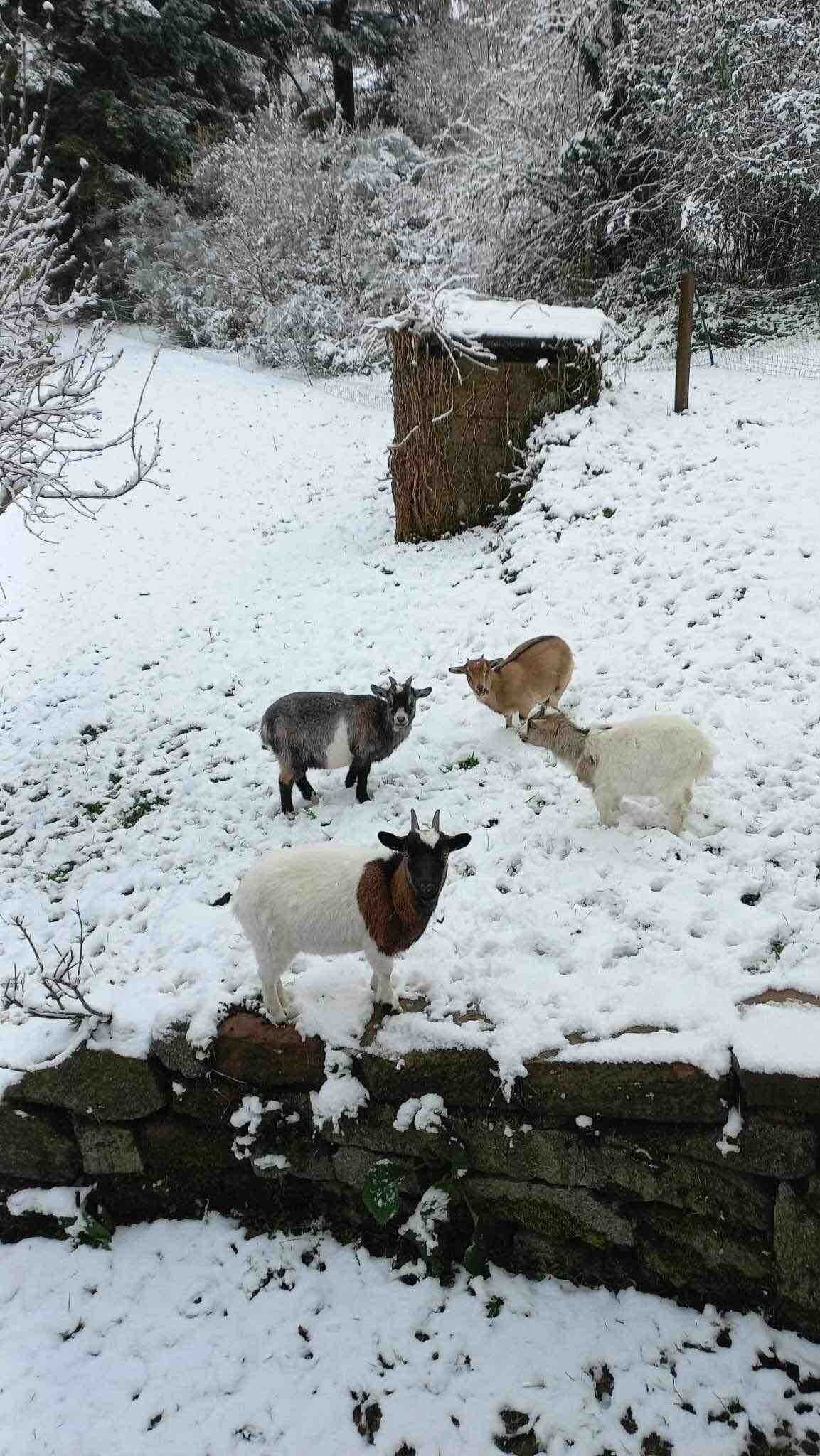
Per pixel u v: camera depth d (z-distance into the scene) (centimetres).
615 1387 257
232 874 406
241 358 1274
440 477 670
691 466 596
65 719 571
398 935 284
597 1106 269
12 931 408
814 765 375
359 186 1259
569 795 401
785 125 898
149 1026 321
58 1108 329
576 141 1007
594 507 594
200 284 1305
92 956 379
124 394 1143
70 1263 323
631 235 1079
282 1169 311
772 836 349
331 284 1248
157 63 1400
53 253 472
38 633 711
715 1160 259
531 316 684
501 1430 253
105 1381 282
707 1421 245
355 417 1054
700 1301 271
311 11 1614
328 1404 266
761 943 299
